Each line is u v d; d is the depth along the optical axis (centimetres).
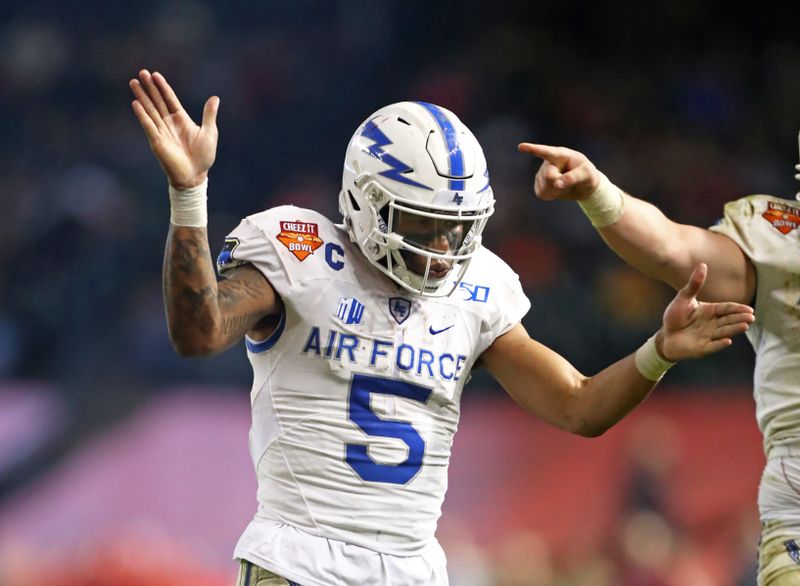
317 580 1287
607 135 4984
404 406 1338
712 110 5078
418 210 1289
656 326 3850
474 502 2953
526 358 1404
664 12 5372
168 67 5303
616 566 2834
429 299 1367
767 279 1383
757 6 5375
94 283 4075
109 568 2761
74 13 5431
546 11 5416
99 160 4862
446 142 1309
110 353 3725
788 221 1400
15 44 5322
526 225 4306
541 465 2983
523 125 4969
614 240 1393
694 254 1387
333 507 1309
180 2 5541
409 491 1333
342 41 5475
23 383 3228
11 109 5119
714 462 3031
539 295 3872
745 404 3114
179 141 1241
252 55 5375
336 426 1315
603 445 2986
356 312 1329
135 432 3081
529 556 2858
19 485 3036
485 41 5384
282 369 1330
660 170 4850
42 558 2908
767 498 1420
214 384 3403
